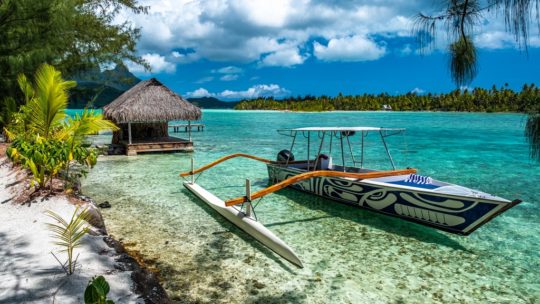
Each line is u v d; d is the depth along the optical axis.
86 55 21.59
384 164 14.98
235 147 20.38
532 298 4.54
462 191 6.53
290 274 5.10
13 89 14.21
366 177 7.75
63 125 9.10
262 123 47.53
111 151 17.53
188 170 13.08
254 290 4.63
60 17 13.93
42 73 8.04
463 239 6.50
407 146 21.31
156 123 20.19
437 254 5.85
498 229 7.04
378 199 7.46
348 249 6.03
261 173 12.65
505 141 24.14
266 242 5.98
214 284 4.78
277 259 5.60
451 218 6.28
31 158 6.96
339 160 16.03
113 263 4.50
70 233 4.34
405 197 6.90
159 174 12.32
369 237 6.57
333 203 8.68
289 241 6.38
